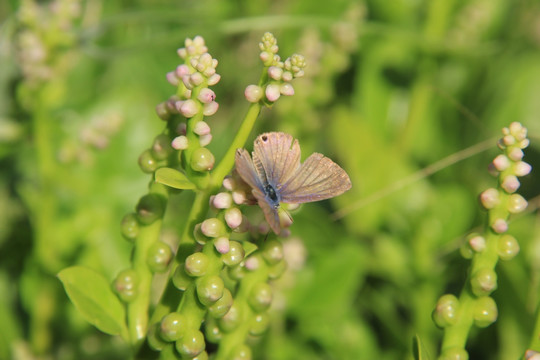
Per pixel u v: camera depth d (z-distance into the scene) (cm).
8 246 52
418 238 51
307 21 51
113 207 52
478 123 44
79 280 33
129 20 52
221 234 30
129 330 33
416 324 50
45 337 47
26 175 55
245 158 29
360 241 54
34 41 44
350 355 48
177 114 32
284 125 52
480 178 57
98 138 47
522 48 63
